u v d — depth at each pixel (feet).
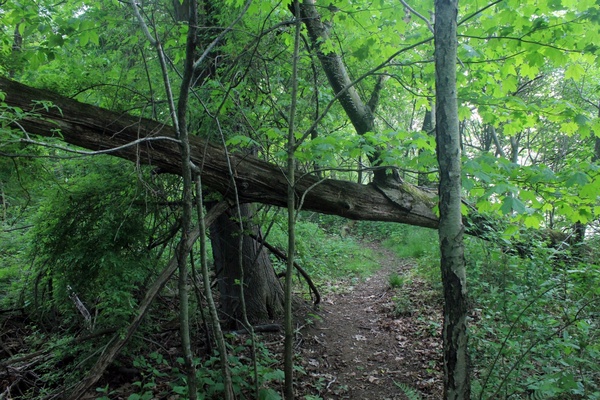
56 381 12.90
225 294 18.61
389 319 19.80
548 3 11.68
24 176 11.31
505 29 11.99
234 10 14.17
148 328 14.02
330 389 13.97
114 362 13.09
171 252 15.72
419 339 17.16
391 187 16.52
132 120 11.68
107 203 13.35
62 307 14.19
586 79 29.09
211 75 15.52
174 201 14.12
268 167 13.91
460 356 8.07
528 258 13.43
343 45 17.57
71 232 13.08
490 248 15.14
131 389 12.74
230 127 13.89
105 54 15.40
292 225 10.74
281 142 14.85
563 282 11.57
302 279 25.70
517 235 14.46
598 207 12.10
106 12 12.61
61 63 14.46
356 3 13.85
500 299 11.82
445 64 8.06
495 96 14.99
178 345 15.53
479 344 12.21
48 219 13.41
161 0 16.03
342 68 16.25
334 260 29.89
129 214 13.17
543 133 36.96
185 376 12.46
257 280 18.71
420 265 26.14
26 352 14.49
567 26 11.55
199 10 14.46
